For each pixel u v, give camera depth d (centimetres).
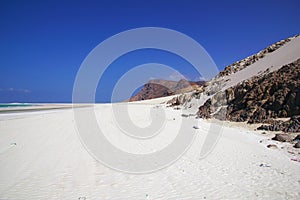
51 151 1187
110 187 759
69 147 1269
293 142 1227
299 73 1772
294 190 700
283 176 808
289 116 1614
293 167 891
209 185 761
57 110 4422
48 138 1502
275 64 2356
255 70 2609
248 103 1962
